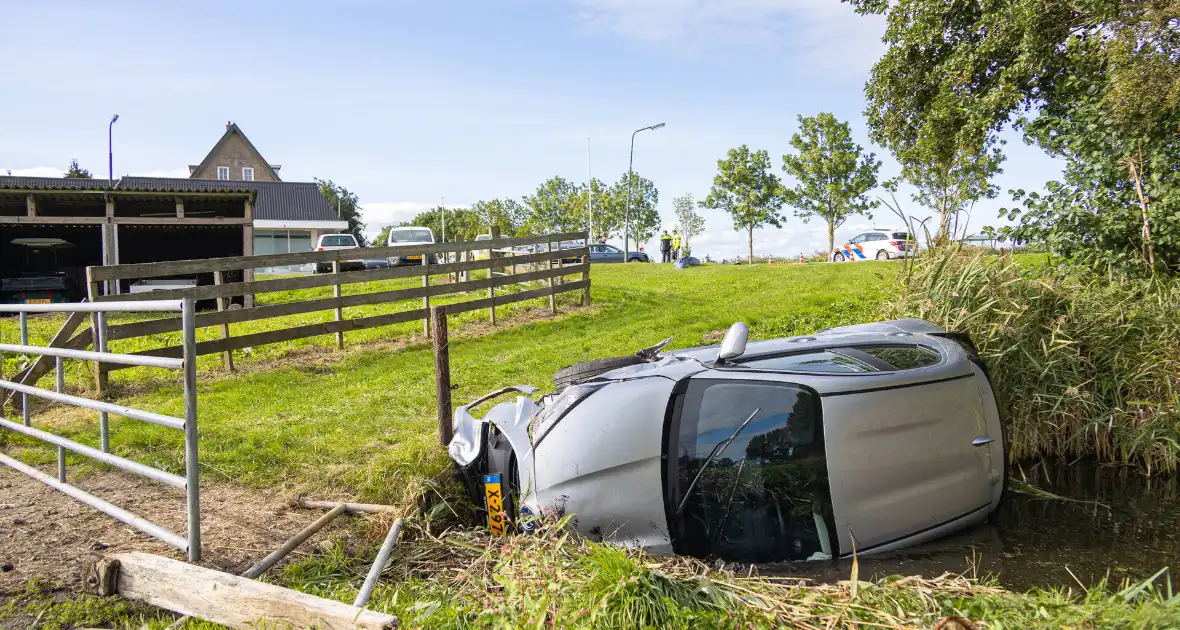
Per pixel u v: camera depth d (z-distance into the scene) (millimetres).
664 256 33812
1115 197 8891
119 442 6574
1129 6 10156
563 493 3951
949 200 7191
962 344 4305
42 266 21375
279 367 10312
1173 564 3949
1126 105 8547
